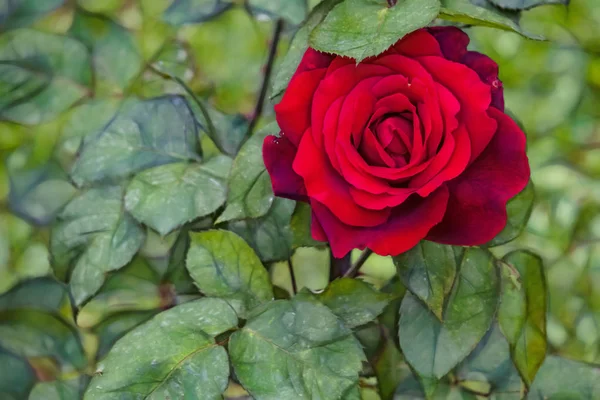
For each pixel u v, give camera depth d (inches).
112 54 40.3
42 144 41.9
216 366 31.8
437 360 32.7
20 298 41.8
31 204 42.9
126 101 36.2
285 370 31.7
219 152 35.6
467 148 30.5
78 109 39.9
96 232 35.4
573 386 37.4
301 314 32.3
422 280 32.1
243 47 41.1
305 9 36.2
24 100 39.1
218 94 41.0
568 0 33.3
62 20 41.6
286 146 31.3
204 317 32.4
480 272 33.0
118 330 41.1
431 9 30.6
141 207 34.3
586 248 45.5
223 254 33.8
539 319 34.2
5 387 41.8
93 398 31.4
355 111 30.7
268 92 36.7
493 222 30.9
